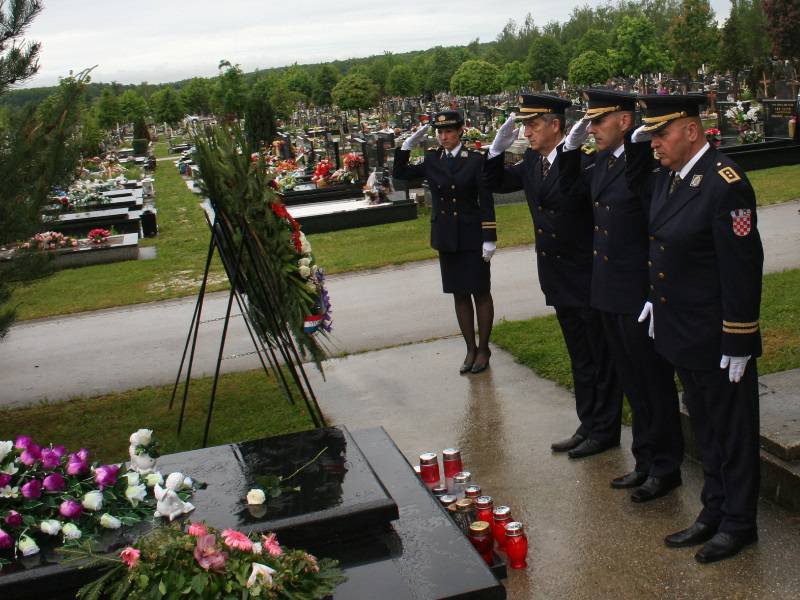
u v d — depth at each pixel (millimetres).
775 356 7328
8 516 3840
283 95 54594
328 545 4070
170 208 24875
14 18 7066
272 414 7598
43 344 11305
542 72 66562
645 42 52562
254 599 3191
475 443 6547
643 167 5031
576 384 6168
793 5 39688
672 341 4719
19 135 7184
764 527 4840
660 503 5266
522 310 10312
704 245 4543
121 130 78500
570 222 5875
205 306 12578
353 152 22578
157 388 8797
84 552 3660
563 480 5730
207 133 5820
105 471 4094
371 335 9930
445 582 3709
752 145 20516
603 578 4523
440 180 7848
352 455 4680
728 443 4586
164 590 3225
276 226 5613
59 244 16719
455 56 81375
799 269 10562
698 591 4324
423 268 13406
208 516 4066
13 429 7938
